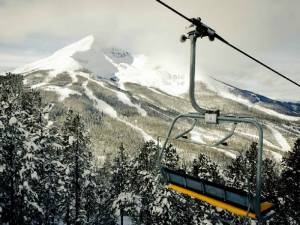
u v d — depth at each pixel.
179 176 8.98
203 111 7.42
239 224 29.78
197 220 31.73
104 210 48.97
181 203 31.61
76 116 35.06
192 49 6.73
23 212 26.16
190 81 6.99
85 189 38.47
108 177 69.88
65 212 37.91
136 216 40.66
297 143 30.06
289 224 30.20
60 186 33.06
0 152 24.19
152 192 32.09
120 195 40.28
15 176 24.84
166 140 8.77
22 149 24.73
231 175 37.09
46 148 31.52
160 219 32.16
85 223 40.09
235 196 7.66
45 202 32.47
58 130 35.94
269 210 7.46
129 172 44.50
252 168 33.06
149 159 39.19
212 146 7.44
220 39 6.86
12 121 23.77
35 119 31.27
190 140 8.04
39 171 29.84
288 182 29.98
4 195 26.28
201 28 6.49
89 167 38.84
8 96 28.25
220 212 31.45
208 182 8.25
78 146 34.72
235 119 7.02
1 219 25.36
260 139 6.72
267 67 8.19
